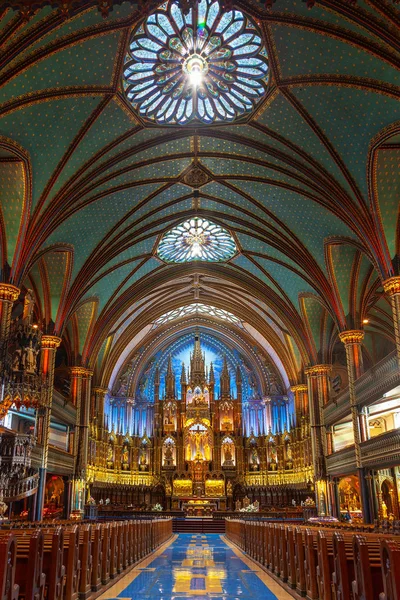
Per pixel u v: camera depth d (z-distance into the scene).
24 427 27.55
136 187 24.72
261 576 12.28
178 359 45.31
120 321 36.38
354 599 6.36
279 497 39.16
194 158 24.28
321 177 21.36
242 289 35.22
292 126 20.38
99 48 16.81
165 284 35.91
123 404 41.62
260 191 25.27
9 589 5.34
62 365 36.03
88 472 33.09
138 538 15.55
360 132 18.78
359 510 32.94
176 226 29.42
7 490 19.55
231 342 45.03
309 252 26.34
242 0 15.70
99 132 20.42
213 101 20.61
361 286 25.91
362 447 23.50
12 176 19.16
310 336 31.23
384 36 14.49
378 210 20.06
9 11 13.24
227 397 42.72
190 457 41.25
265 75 18.88
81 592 8.45
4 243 19.86
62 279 25.72
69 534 7.86
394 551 4.98
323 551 7.62
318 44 16.58
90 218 24.53
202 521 35.59
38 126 18.14
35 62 15.41
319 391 30.58
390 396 26.69
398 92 16.06
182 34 17.52
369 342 36.75
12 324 18.16
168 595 9.52
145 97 19.81
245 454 41.72
